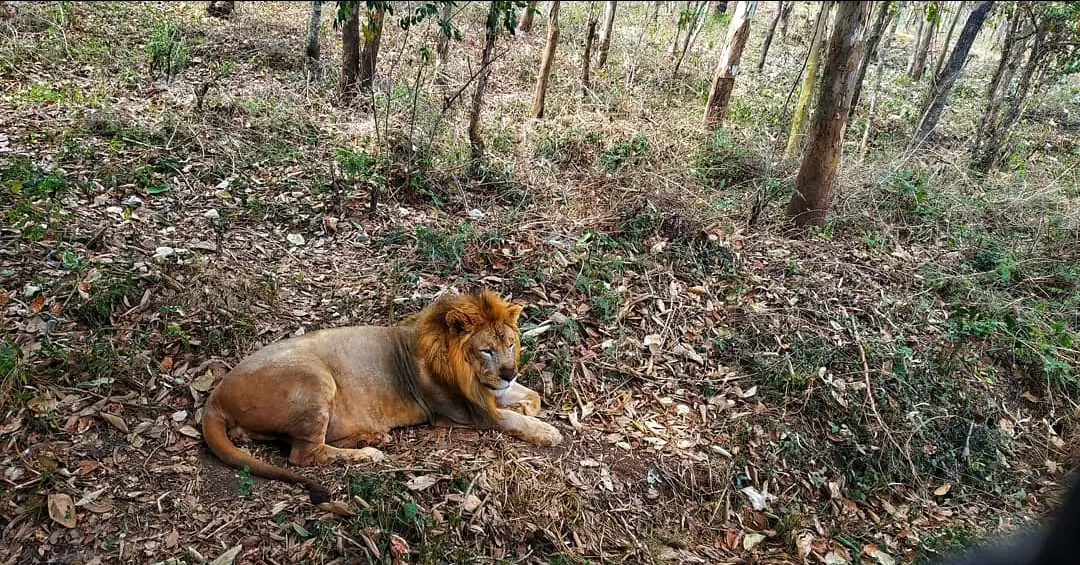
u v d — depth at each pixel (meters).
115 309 4.08
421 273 5.13
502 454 3.69
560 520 3.39
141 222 5.11
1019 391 4.96
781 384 4.54
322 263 5.20
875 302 5.48
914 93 11.62
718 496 3.85
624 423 4.20
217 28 10.11
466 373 3.69
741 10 8.38
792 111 9.68
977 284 5.78
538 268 5.23
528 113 8.52
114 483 3.12
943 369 4.89
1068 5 7.59
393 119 7.15
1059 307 5.62
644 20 13.31
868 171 7.35
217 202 5.66
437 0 6.11
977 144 8.44
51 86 7.28
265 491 3.20
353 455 3.49
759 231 6.46
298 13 11.85
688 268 5.58
